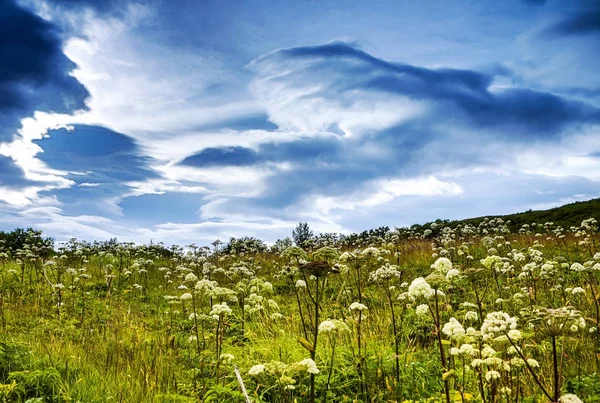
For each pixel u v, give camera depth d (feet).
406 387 18.70
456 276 14.85
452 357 17.69
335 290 39.68
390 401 17.28
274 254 75.87
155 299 48.16
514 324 12.79
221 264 67.92
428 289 14.26
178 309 42.88
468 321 28.35
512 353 15.64
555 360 11.81
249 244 83.51
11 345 22.99
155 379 22.20
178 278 57.67
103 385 20.86
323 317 30.40
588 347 23.17
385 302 34.99
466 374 18.44
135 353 26.91
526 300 33.12
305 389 18.90
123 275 56.03
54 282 51.37
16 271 51.57
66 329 33.91
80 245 71.56
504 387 15.60
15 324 35.55
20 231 73.92
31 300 43.78
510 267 34.60
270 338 26.32
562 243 57.98
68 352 25.88
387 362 20.53
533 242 60.44
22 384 19.43
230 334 30.94
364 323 26.66
